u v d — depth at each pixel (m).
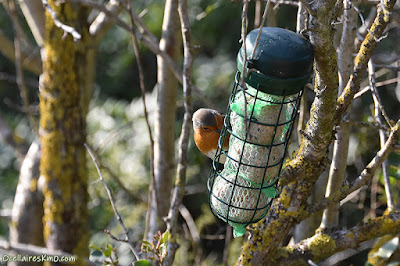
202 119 8.05
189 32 7.35
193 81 17.98
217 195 6.36
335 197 5.71
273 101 5.71
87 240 10.84
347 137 6.91
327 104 5.08
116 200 14.17
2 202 17.91
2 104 20.56
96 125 16.84
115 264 6.69
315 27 4.73
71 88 10.20
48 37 10.00
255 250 5.85
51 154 10.24
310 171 5.62
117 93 20.03
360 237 6.12
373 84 6.45
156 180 10.09
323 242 6.19
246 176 6.07
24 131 19.02
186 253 11.89
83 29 10.27
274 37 5.03
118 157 15.28
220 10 17.41
